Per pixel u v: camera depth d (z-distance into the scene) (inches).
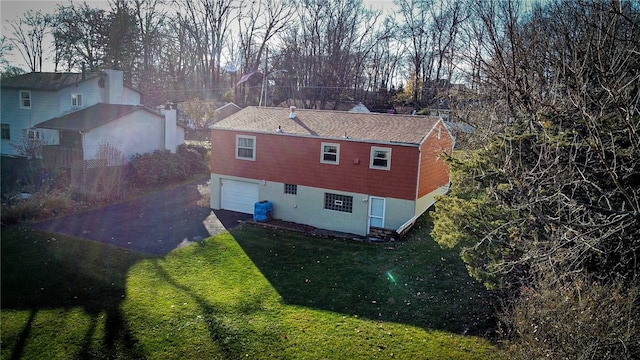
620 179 260.7
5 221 617.6
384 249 583.2
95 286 435.2
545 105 323.9
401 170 637.9
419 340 346.9
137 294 420.8
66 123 894.4
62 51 1663.4
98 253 529.0
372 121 727.7
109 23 1615.4
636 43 261.6
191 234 627.2
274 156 720.3
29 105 1104.2
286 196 721.0
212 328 362.3
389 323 376.2
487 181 372.8
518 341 282.5
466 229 365.7
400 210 647.1
